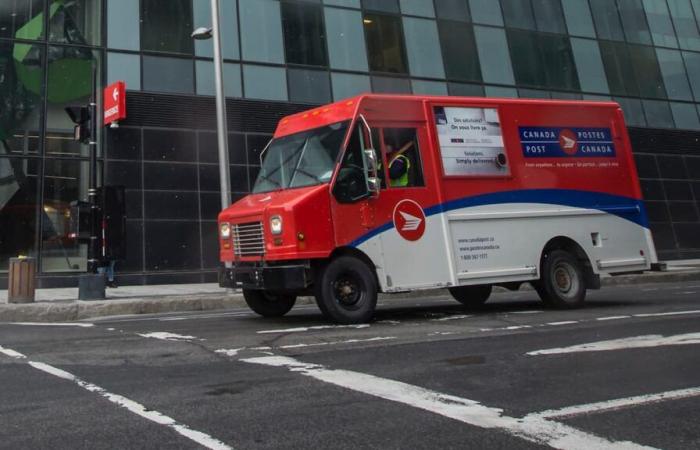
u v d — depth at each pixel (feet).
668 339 23.86
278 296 34.04
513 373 18.85
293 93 69.41
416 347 23.06
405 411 15.03
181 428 13.83
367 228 28.58
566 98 84.64
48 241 58.85
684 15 99.71
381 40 75.10
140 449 12.50
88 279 41.47
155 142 63.31
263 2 70.28
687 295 42.91
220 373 19.13
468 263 30.73
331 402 15.81
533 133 33.99
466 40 79.92
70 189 60.34
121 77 63.31
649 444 12.70
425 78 76.18
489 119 32.78
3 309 36.04
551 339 24.49
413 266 29.37
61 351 23.44
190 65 65.92
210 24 67.56
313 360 20.90
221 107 49.73
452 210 30.73
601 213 35.45
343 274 28.43
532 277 32.53
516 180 32.83
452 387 17.25
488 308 37.04
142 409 15.33
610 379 18.03
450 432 13.48
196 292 49.93
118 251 42.96
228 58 67.46
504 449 12.49
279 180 30.78
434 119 31.19
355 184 28.50
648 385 17.33
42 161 59.72
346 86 71.97
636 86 91.20
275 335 26.23
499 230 31.89
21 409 15.42
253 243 29.07
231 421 14.34
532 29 84.94
